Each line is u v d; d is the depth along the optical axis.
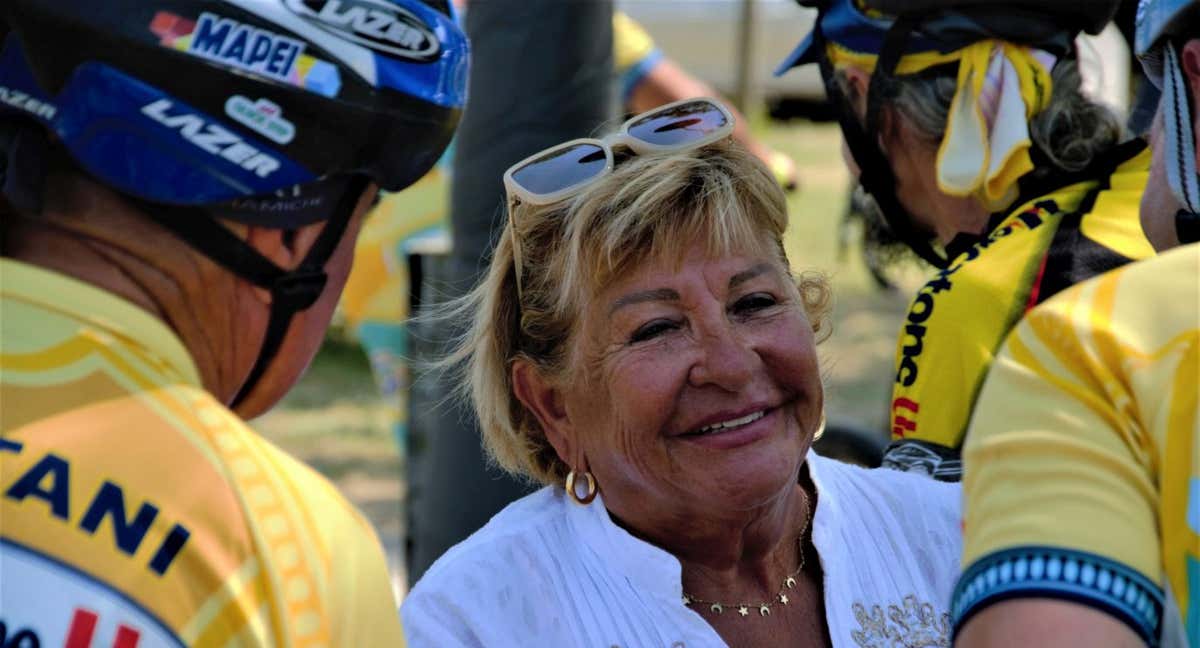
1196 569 1.29
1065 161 2.75
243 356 1.58
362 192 1.61
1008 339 1.49
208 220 1.49
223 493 1.39
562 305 2.21
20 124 1.45
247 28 1.47
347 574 1.43
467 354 2.47
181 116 1.45
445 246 4.52
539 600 2.18
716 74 12.80
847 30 2.91
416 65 1.60
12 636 1.26
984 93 2.75
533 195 2.20
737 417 2.16
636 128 2.21
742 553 2.25
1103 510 1.31
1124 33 3.02
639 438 2.16
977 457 1.41
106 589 1.30
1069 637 1.26
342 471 7.66
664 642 2.15
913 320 2.61
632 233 2.13
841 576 2.26
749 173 2.21
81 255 1.46
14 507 1.31
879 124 2.89
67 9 1.42
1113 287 1.45
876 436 4.75
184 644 1.31
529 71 3.65
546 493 2.37
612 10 3.72
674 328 2.16
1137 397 1.36
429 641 2.12
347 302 5.71
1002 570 1.31
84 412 1.38
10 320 1.42
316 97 1.50
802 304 2.30
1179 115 1.72
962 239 2.87
